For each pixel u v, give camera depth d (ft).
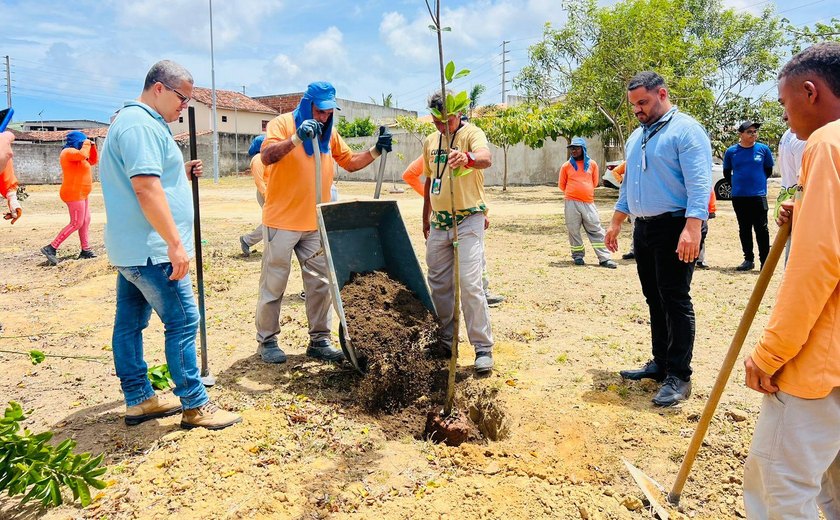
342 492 10.85
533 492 10.81
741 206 29.99
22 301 25.66
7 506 10.75
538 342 19.53
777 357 7.38
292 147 15.57
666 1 53.42
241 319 22.22
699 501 10.76
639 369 16.88
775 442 7.73
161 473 11.40
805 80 7.50
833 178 6.87
